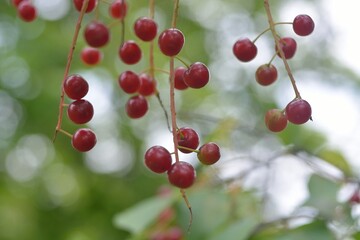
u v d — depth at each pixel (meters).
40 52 1.22
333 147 0.64
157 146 0.43
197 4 1.48
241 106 1.40
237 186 0.60
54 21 1.28
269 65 0.46
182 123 0.88
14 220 1.35
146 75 0.49
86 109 0.45
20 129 1.29
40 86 1.21
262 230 0.57
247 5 1.49
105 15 1.17
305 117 0.43
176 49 0.43
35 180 1.40
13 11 1.27
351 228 0.56
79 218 1.34
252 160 0.62
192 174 0.42
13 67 1.22
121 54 0.48
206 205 0.57
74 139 0.44
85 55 0.52
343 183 0.60
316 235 0.55
